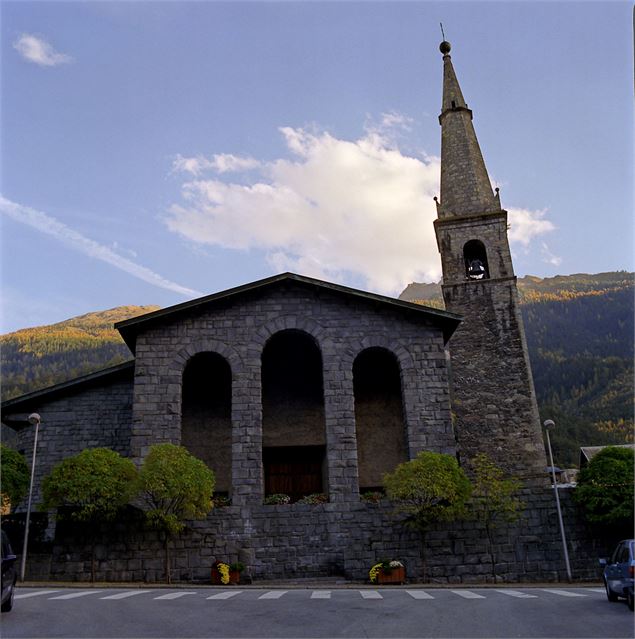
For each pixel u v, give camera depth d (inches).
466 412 1496.1
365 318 1230.9
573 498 1078.4
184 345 1203.9
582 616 524.7
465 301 1588.3
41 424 1341.0
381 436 1342.3
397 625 482.9
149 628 466.3
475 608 581.6
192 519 1075.3
